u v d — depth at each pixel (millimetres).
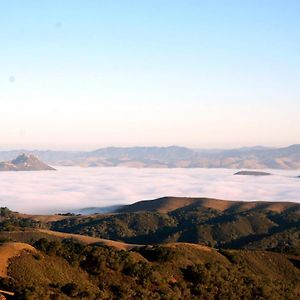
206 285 66688
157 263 69812
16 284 51312
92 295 52375
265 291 70375
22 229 163500
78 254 62438
